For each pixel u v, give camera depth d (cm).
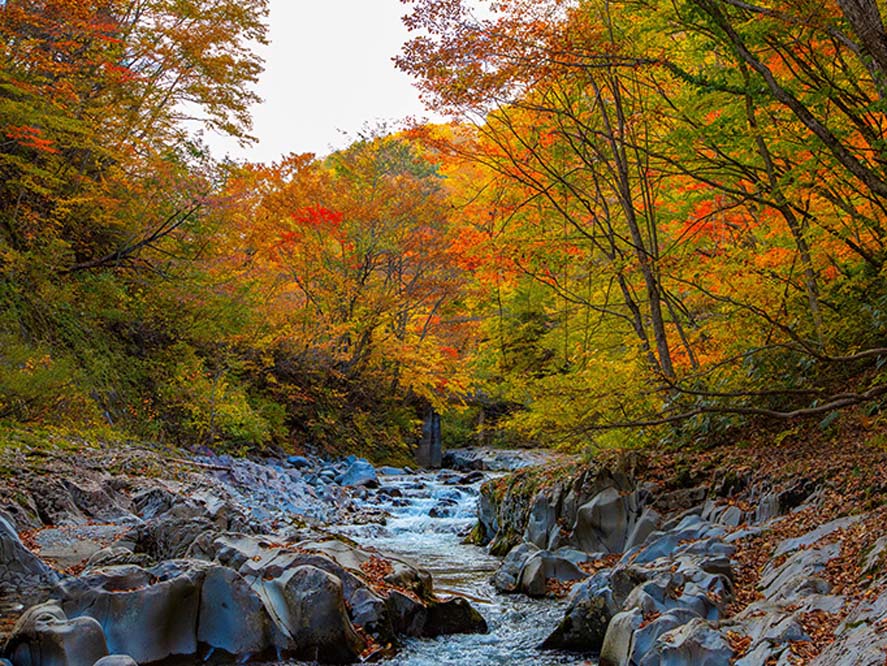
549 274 1619
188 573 698
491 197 1673
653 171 1484
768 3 955
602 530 1166
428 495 2033
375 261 2769
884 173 979
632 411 1295
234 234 2238
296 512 1630
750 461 1110
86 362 1791
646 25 1099
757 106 1073
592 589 805
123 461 1420
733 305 1255
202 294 2158
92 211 1909
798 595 654
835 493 897
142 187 1945
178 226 1998
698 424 1313
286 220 2505
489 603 953
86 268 1991
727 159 1163
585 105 1465
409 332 3002
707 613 698
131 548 953
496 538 1385
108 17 1780
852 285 1290
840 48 1025
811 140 982
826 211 1160
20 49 1545
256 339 2459
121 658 555
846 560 692
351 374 2862
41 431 1403
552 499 1254
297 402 2723
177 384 2061
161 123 1936
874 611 539
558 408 1234
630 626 669
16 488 1062
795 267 1263
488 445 3328
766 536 875
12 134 1488
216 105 1895
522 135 1511
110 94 1859
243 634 686
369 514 1747
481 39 1033
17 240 1747
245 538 871
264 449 2309
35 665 583
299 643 694
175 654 673
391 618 778
